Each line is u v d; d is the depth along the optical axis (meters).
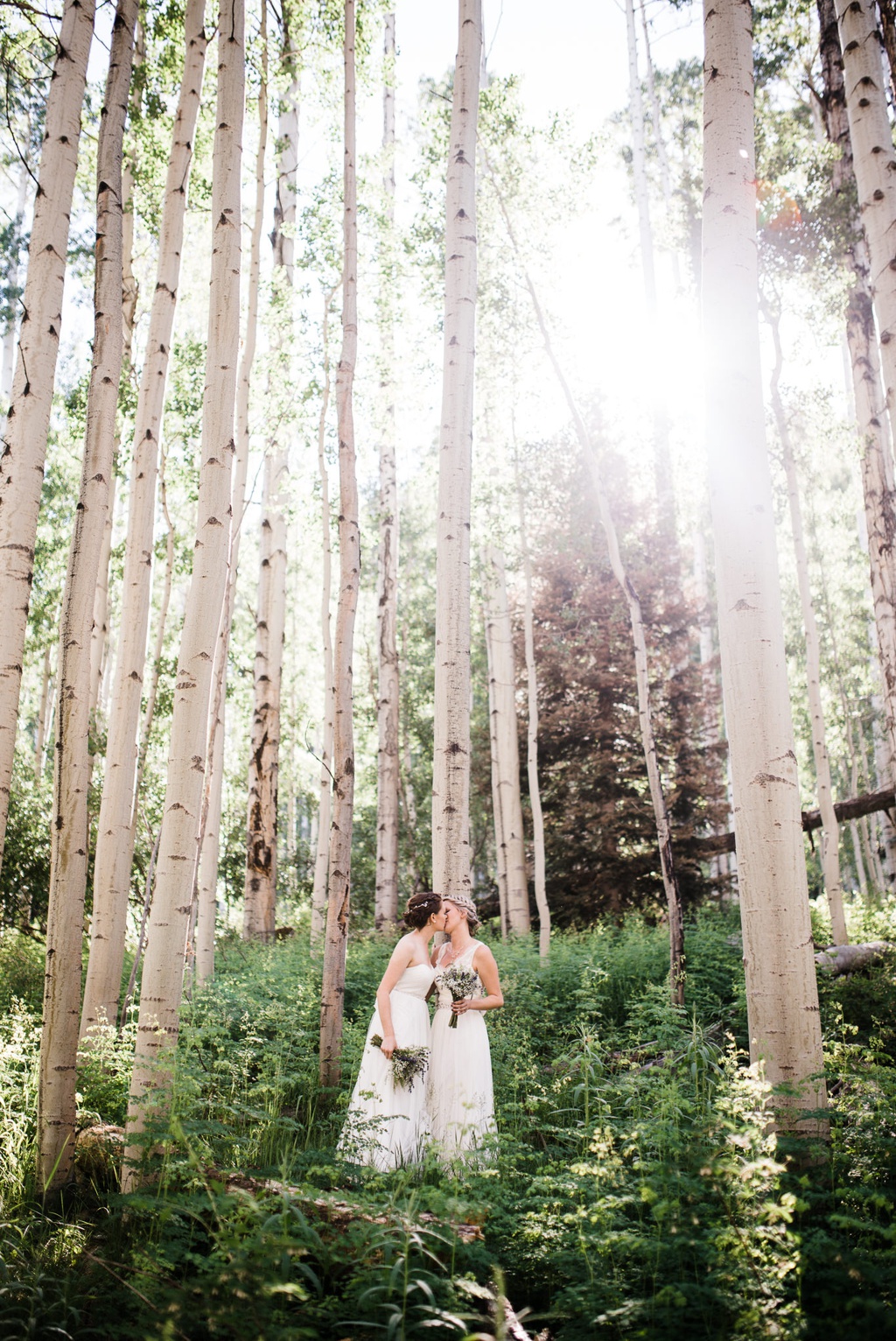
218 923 18.64
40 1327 3.16
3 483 5.29
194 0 8.59
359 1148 4.47
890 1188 3.76
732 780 4.71
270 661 15.48
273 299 13.40
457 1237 3.54
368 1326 3.09
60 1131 4.52
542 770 19.44
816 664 12.80
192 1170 3.82
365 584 28.91
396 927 13.98
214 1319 2.83
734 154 5.11
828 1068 4.70
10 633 5.12
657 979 9.48
